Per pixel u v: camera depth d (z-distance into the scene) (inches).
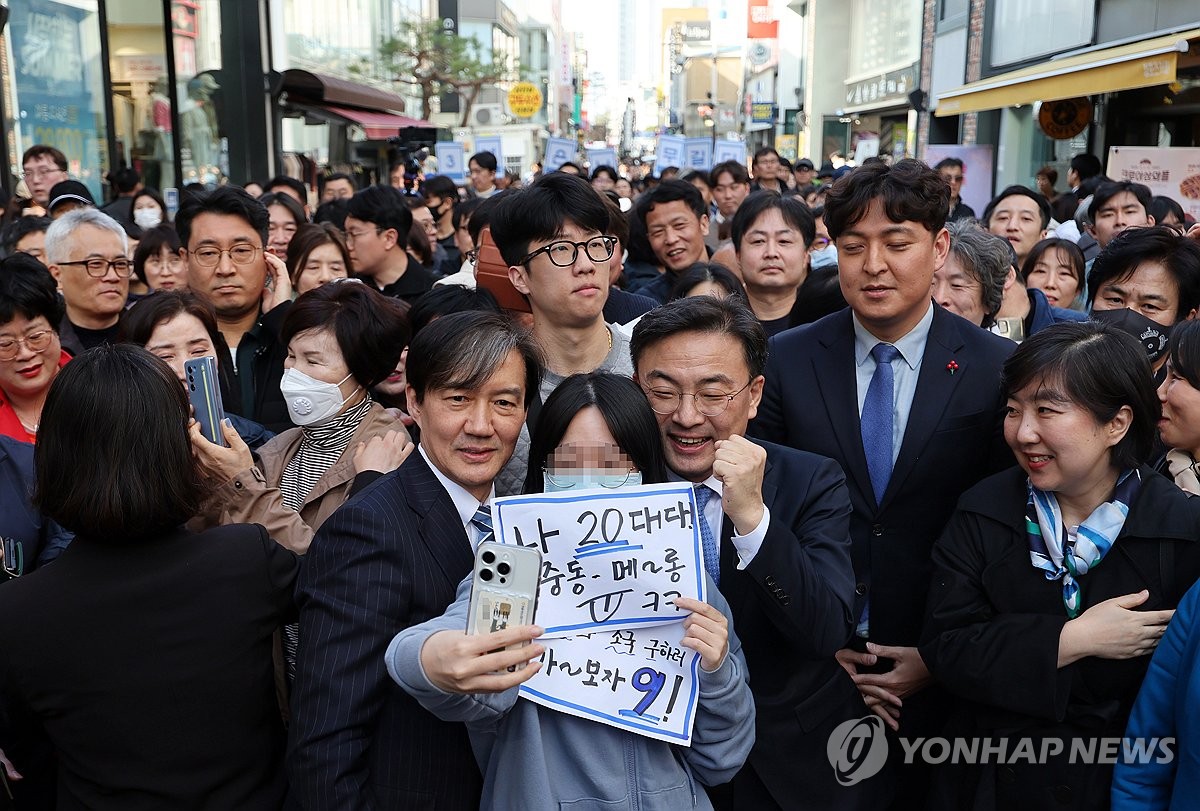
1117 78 396.2
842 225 106.2
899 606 108.6
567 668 73.7
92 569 76.9
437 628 71.9
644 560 74.5
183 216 153.9
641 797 74.6
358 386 109.5
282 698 91.7
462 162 587.8
